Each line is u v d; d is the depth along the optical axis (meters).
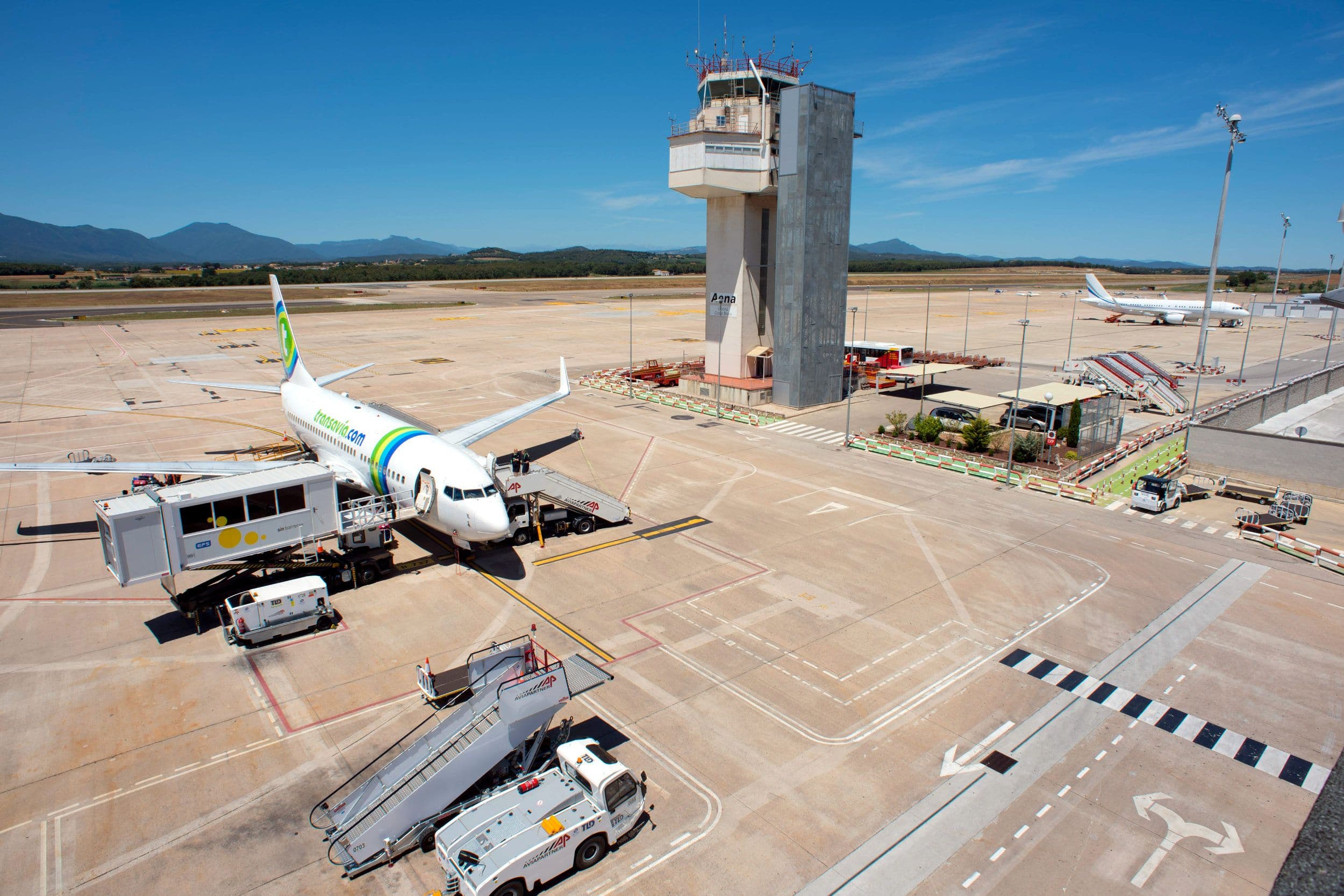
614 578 35.34
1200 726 24.38
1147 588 34.50
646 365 92.12
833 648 29.02
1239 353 120.25
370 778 20.19
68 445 57.19
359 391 79.94
